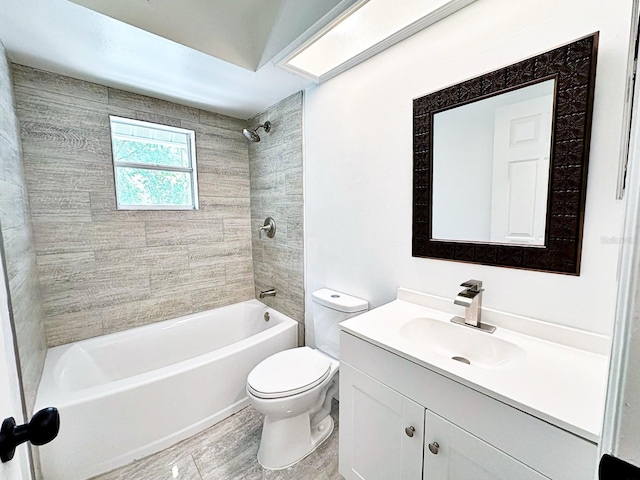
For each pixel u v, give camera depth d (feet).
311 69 5.67
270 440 4.66
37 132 5.31
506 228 3.55
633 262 1.03
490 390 2.42
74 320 5.99
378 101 4.90
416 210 4.46
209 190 7.82
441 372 2.76
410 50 4.37
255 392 4.37
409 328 3.90
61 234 5.72
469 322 3.72
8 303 1.99
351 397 3.84
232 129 8.10
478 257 3.81
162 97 6.68
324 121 5.94
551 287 3.24
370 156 5.12
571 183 2.99
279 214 7.53
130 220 6.59
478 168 3.74
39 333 5.06
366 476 3.74
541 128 3.17
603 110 2.77
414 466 3.11
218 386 5.60
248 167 8.52
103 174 6.15
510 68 3.34
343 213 5.75
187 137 7.48
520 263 3.43
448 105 3.93
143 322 6.95
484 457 2.51
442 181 4.12
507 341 3.29
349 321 3.95
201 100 6.91
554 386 2.45
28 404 3.83
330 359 5.38
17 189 4.46
